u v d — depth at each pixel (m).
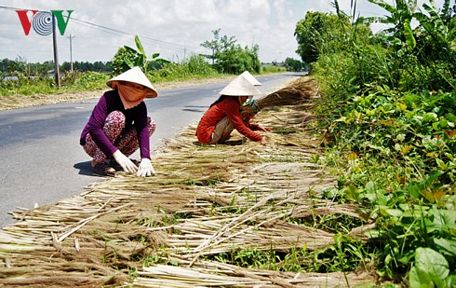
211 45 40.38
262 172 3.65
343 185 3.06
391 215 2.20
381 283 1.90
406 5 5.48
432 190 2.43
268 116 6.64
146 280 2.01
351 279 1.96
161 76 23.59
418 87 4.95
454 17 5.25
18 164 4.23
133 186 3.39
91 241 2.39
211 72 30.69
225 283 1.97
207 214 2.84
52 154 4.71
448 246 1.83
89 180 3.71
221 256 2.30
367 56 5.72
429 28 5.15
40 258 2.21
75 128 6.56
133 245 2.34
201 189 3.28
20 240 2.44
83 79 17.47
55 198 3.25
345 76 5.91
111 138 3.90
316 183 3.23
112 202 3.05
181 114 8.30
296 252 2.25
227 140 5.31
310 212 2.64
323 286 1.91
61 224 2.68
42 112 8.57
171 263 2.21
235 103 4.96
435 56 5.25
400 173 3.21
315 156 3.97
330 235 2.38
